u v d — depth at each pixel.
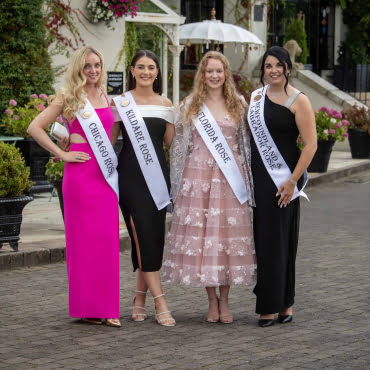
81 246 5.70
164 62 15.72
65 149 5.83
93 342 5.29
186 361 4.89
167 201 5.76
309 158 5.60
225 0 19.39
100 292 5.70
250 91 18.69
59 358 4.95
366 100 20.83
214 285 5.64
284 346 5.20
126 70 14.76
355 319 5.89
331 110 14.70
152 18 14.86
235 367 4.77
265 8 19.62
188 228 5.72
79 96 5.65
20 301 6.39
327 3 22.95
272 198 5.66
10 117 11.44
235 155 5.76
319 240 9.10
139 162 5.72
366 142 16.84
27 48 12.49
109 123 5.74
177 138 5.79
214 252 5.67
